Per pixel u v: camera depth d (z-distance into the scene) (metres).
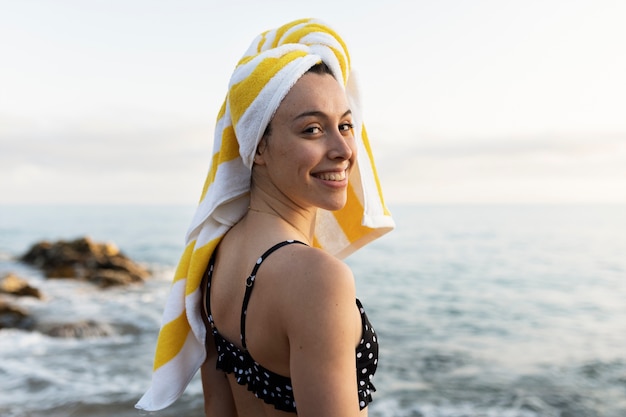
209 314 1.72
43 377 8.73
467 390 9.19
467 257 32.69
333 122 1.50
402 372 10.18
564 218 78.12
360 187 1.86
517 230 53.97
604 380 9.99
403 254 34.38
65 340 11.22
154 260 31.22
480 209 119.88
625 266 28.17
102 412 7.48
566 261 30.52
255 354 1.48
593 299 19.70
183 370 1.86
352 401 1.33
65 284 18.33
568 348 12.55
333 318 1.32
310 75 1.51
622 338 13.68
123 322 12.70
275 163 1.52
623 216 82.69
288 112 1.49
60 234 57.56
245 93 1.52
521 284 23.20
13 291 15.08
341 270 1.36
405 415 8.05
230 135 1.67
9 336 11.30
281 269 1.39
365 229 1.92
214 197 1.66
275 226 1.54
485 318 16.19
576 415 8.32
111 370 9.26
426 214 94.81
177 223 80.19
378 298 19.83
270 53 1.54
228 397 1.90
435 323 15.34
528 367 10.77
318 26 1.67
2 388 8.26
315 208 1.67
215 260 1.71
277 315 1.39
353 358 1.36
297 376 1.34
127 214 118.19
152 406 1.80
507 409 8.41
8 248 40.16
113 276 19.05
